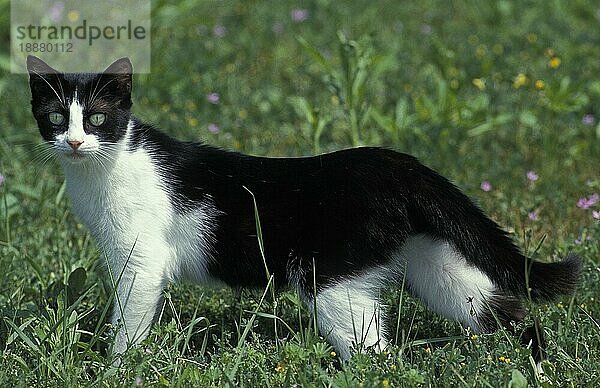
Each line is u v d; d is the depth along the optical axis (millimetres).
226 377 5414
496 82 11656
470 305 5898
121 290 6016
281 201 5898
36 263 7160
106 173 5961
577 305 6438
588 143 10016
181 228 6070
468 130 10125
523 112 10297
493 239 5891
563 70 11977
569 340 5910
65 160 6023
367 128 10438
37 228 8156
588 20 14227
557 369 5672
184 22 13727
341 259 5734
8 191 8758
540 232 8211
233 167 6109
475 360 5551
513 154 9852
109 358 5688
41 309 6547
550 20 14070
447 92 10203
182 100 11125
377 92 11445
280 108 11070
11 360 5801
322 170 5910
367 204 5719
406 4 15125
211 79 11727
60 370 5582
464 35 13594
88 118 5922
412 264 5969
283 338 6102
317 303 5766
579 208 8641
